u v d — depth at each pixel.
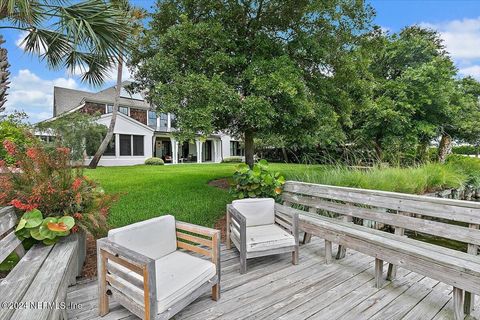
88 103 16.06
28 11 3.65
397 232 3.29
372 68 10.60
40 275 1.74
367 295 2.35
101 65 5.01
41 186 2.39
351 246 2.65
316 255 3.21
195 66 5.30
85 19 3.99
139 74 6.17
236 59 5.36
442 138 11.62
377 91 9.75
